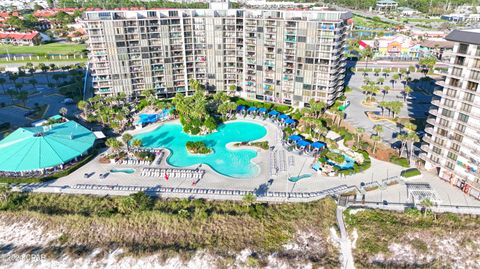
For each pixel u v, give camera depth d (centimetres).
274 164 11362
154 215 9181
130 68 15512
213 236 8750
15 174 10781
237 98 16462
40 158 10881
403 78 19775
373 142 12531
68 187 10262
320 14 13825
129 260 8219
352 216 9088
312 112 14125
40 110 15662
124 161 11588
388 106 14212
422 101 16288
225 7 16225
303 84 14888
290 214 9225
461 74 8994
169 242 8669
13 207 9638
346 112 15112
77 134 12394
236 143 12694
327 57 13938
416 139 10975
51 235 8962
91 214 9312
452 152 9731
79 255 8344
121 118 13762
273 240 8644
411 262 8069
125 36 14862
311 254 8319
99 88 15550
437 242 8444
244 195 9806
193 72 16425
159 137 13375
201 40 15725
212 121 13712
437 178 10419
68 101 16400
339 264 8025
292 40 14238
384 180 10419
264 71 15450
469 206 9244
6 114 15325
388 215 9088
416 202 9394
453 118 9500
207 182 10462
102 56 14950
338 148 12269
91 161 11675
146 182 10488
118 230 8981
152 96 15512
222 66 16238
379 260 8138
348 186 10188
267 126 14125
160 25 15125
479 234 8525
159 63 15862
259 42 14962
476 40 8388
